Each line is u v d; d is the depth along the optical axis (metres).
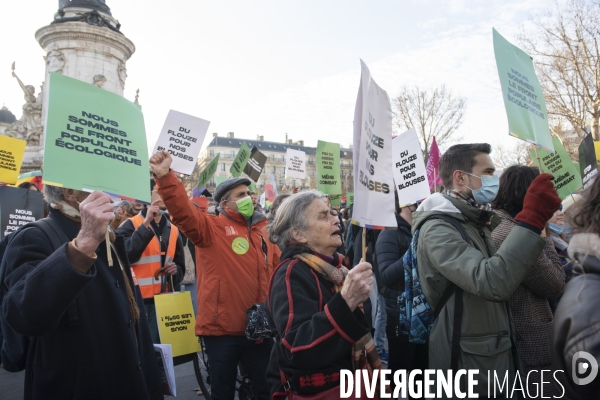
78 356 2.05
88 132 2.00
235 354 3.46
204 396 4.45
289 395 2.08
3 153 5.44
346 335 1.83
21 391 4.74
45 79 16.56
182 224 3.30
